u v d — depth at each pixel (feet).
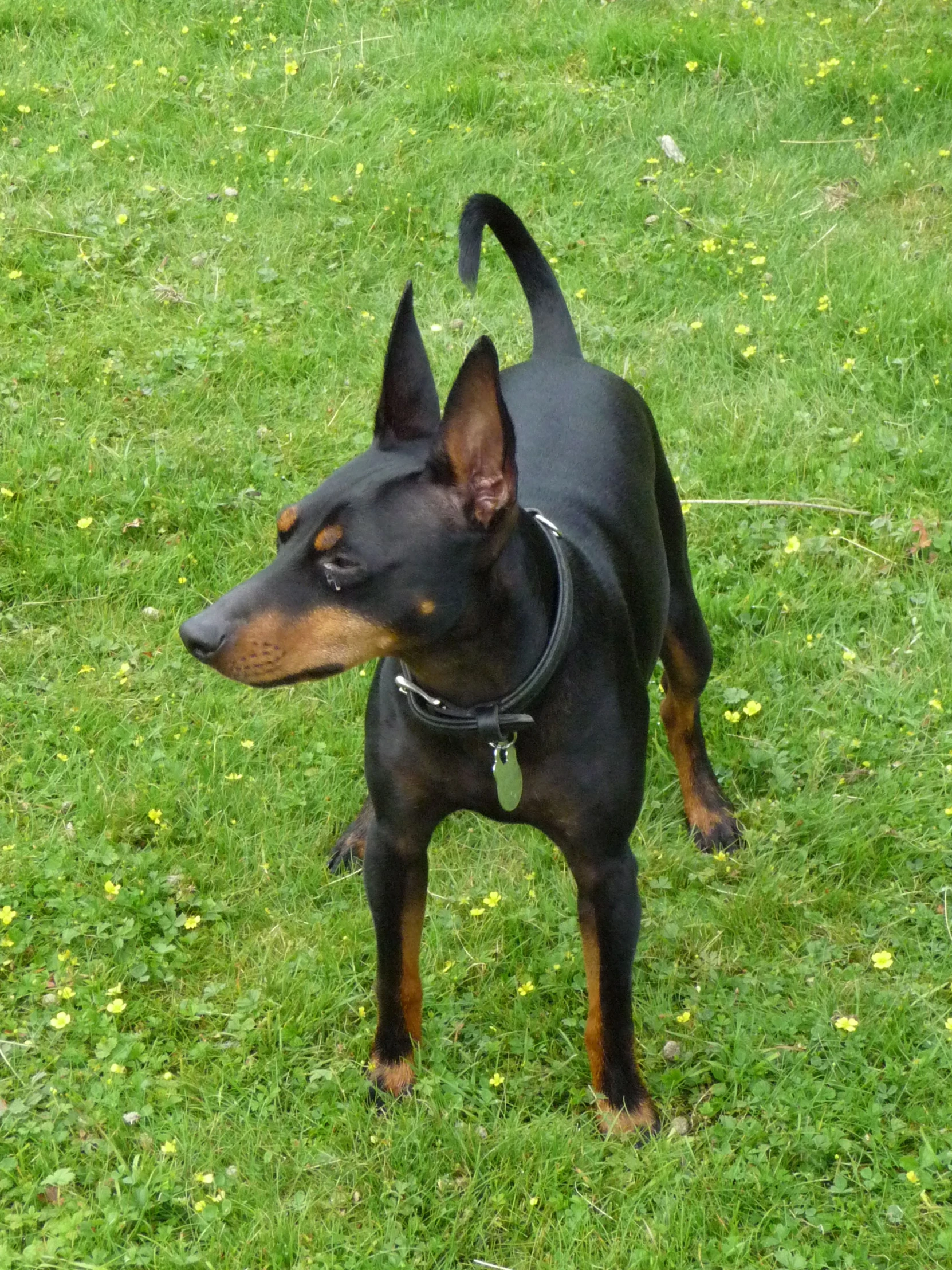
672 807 6.47
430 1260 5.43
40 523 7.22
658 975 5.99
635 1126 5.66
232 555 7.12
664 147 9.84
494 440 5.09
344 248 8.89
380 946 5.65
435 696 5.33
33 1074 5.74
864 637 6.87
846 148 9.86
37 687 6.72
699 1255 5.39
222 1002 5.95
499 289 8.54
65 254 8.70
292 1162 5.60
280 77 10.66
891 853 6.26
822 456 7.49
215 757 6.48
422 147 9.87
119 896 6.08
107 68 10.78
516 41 11.24
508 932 6.09
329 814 6.41
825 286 8.39
